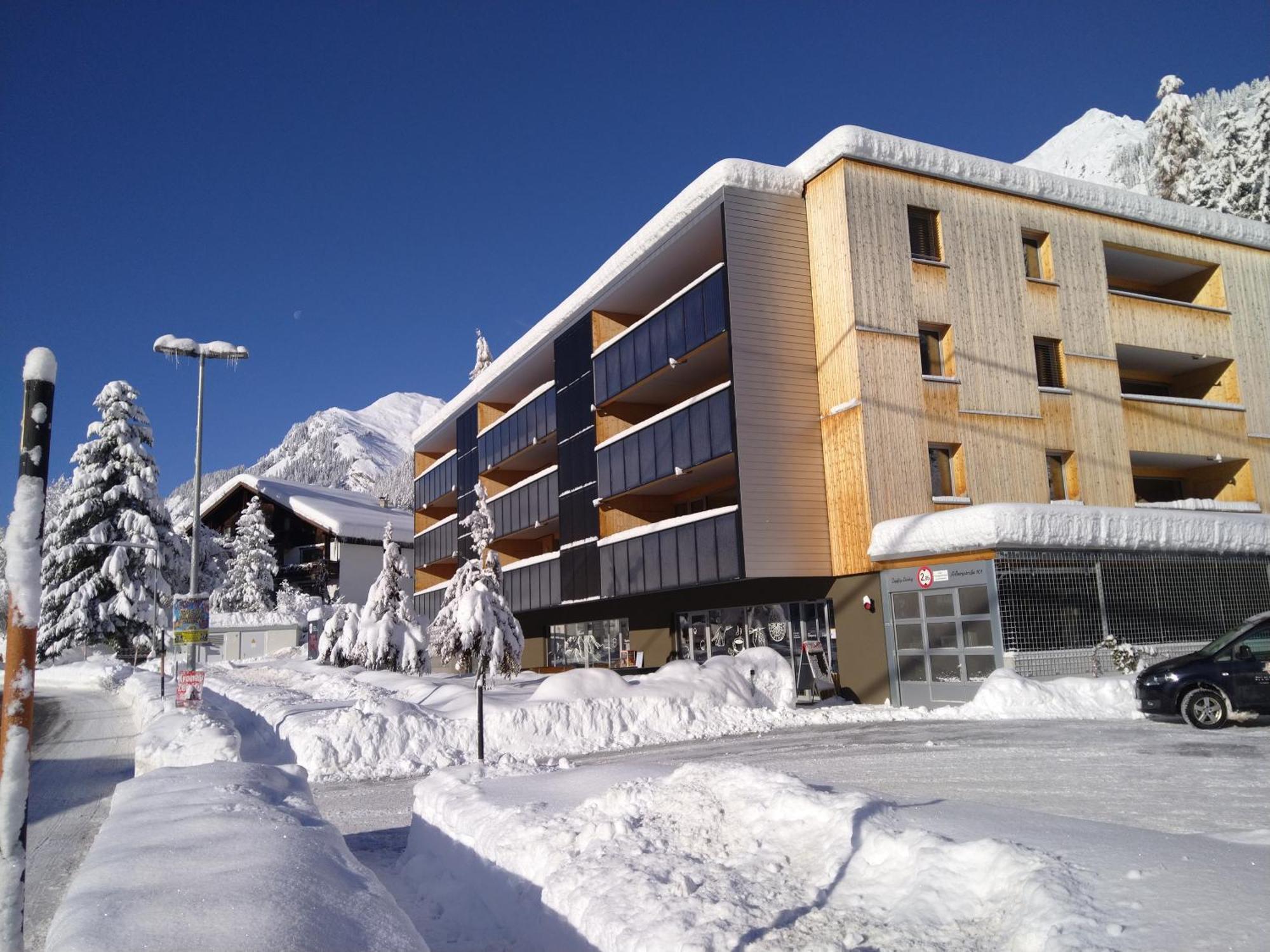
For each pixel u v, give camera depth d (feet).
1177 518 66.69
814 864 15.94
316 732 49.78
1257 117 146.00
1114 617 62.64
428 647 94.43
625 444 88.63
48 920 23.65
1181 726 44.21
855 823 16.79
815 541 72.33
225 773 23.75
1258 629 43.78
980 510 59.93
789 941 13.20
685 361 81.41
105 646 159.63
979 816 18.07
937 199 77.00
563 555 100.27
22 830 9.71
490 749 50.90
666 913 14.43
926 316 74.08
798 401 74.13
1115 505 79.92
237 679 101.71
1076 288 82.53
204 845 15.37
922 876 14.37
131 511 161.99
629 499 93.40
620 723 54.75
